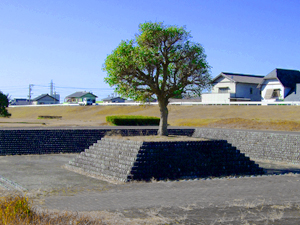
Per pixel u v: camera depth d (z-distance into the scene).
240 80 63.81
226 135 33.09
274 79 60.28
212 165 20.62
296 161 25.98
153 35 23.05
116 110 74.69
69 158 27.86
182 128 38.25
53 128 35.22
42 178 18.80
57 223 8.34
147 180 18.31
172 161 19.70
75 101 114.31
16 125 43.31
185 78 24.11
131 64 22.58
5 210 8.45
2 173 20.34
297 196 11.59
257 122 41.53
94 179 18.61
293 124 38.19
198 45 24.17
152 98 24.86
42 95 127.25
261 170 21.97
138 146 19.47
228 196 11.66
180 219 8.99
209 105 62.91
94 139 33.25
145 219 9.02
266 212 9.61
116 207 10.44
